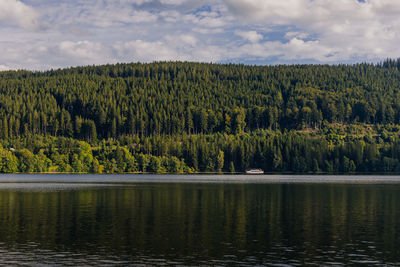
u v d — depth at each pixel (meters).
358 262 43.03
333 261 43.38
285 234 56.44
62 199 99.19
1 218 68.62
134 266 41.28
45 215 72.12
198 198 102.62
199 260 43.47
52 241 51.53
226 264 42.16
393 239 53.59
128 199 99.62
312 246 49.72
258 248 48.62
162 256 44.94
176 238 53.53
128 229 59.25
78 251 46.84
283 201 96.06
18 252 46.25
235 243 51.00
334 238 54.00
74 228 59.94
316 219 69.06
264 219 68.69
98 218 69.00
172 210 79.31
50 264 41.72
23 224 63.00
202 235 55.47
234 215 73.06
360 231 58.75
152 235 55.28
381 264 42.41
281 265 41.94
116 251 46.88
